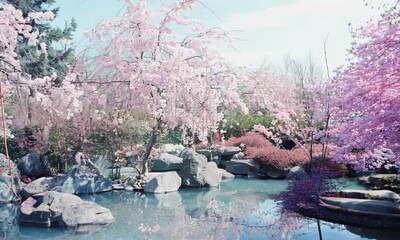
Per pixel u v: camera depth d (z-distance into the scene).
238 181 14.17
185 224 7.79
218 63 10.82
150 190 11.66
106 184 11.84
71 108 9.53
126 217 8.39
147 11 9.62
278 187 12.65
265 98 12.42
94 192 11.47
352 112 7.88
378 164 10.18
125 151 12.87
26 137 13.57
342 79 7.80
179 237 6.88
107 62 9.84
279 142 15.74
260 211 9.01
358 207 7.85
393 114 6.35
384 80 6.73
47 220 7.57
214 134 17.95
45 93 7.89
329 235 6.98
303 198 9.09
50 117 12.64
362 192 8.92
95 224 7.67
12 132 13.53
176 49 9.00
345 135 8.11
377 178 11.45
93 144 13.09
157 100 9.72
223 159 17.20
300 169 12.77
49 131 13.23
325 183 9.24
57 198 8.08
